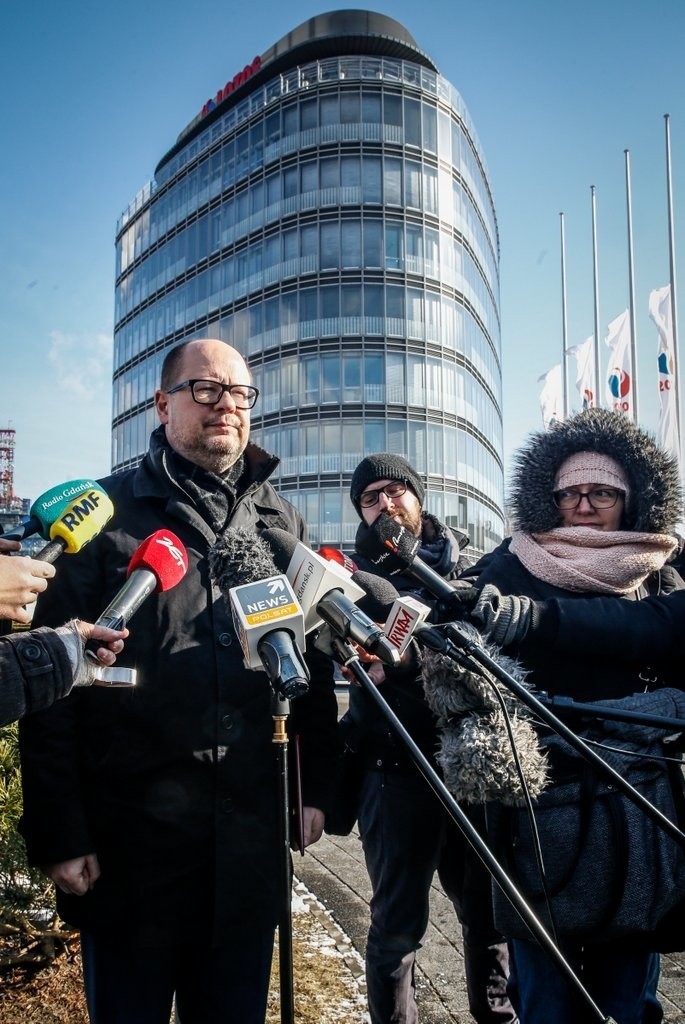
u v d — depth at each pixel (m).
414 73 30.31
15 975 3.17
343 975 3.25
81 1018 2.81
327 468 27.83
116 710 2.04
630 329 17.06
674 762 2.00
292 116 30.19
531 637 2.06
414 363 28.64
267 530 2.22
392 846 2.66
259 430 29.80
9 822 3.14
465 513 29.31
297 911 4.00
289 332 29.17
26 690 1.63
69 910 2.05
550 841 1.95
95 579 2.14
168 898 1.99
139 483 2.29
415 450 28.16
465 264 31.22
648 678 2.23
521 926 1.97
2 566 1.58
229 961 2.07
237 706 2.11
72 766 2.00
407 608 1.86
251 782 2.10
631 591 2.34
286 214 29.86
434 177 30.08
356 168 29.02
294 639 1.70
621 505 2.41
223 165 32.94
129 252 39.75
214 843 2.03
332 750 2.36
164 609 2.10
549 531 2.44
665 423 15.35
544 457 2.44
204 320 33.06
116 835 2.01
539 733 2.03
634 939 1.99
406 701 2.66
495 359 37.03
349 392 28.03
